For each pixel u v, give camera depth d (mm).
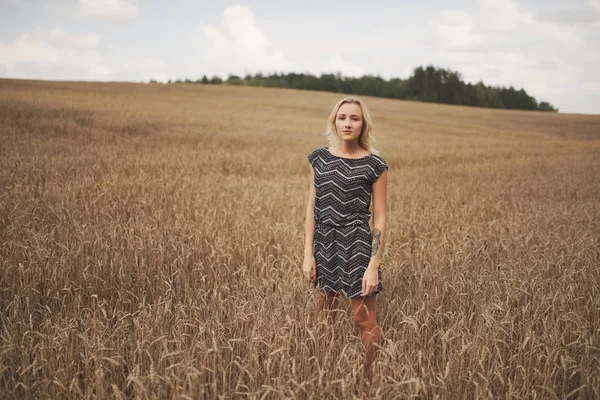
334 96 69625
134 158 11734
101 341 2600
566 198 9469
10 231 4422
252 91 67562
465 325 3006
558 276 4141
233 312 3125
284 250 4766
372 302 2912
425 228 5844
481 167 16047
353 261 2846
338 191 2855
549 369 2518
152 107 33188
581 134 41844
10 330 2746
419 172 14477
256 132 24250
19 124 17250
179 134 19719
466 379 2512
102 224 5203
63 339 2562
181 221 5492
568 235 5711
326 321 2795
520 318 3285
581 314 3287
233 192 8250
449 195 9383
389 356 2537
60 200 6316
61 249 4145
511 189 10203
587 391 2445
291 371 2434
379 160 2857
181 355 2516
